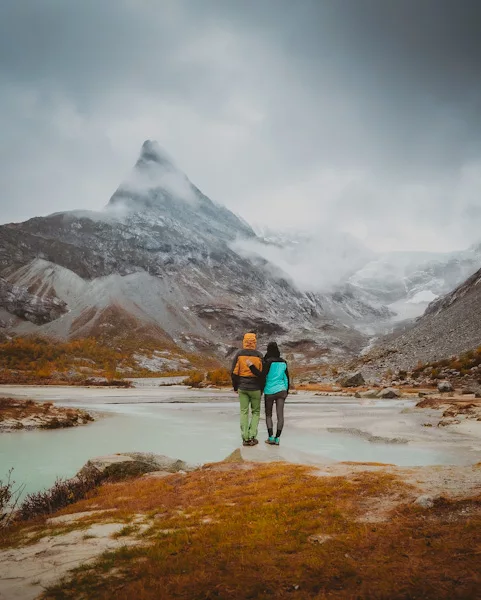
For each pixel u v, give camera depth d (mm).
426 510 4805
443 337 73562
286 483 6789
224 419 25500
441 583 3025
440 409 25875
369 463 8555
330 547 3922
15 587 3598
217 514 5520
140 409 32969
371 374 70375
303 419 22250
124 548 4312
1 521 6875
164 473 9531
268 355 10961
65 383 83688
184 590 3217
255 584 3248
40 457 13539
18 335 194375
